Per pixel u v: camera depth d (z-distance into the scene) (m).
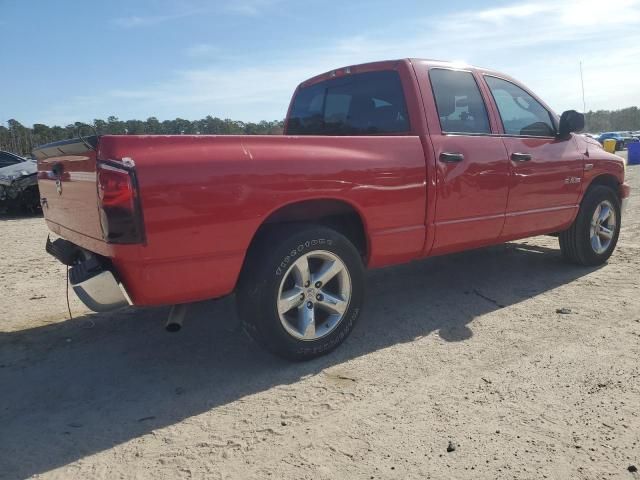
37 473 2.58
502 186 4.73
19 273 6.50
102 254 3.23
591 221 5.71
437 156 4.22
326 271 3.68
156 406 3.19
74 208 3.50
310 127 5.43
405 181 4.02
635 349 3.66
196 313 4.84
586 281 5.34
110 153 2.92
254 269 3.43
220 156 3.19
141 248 2.97
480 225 4.62
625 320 4.20
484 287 5.30
